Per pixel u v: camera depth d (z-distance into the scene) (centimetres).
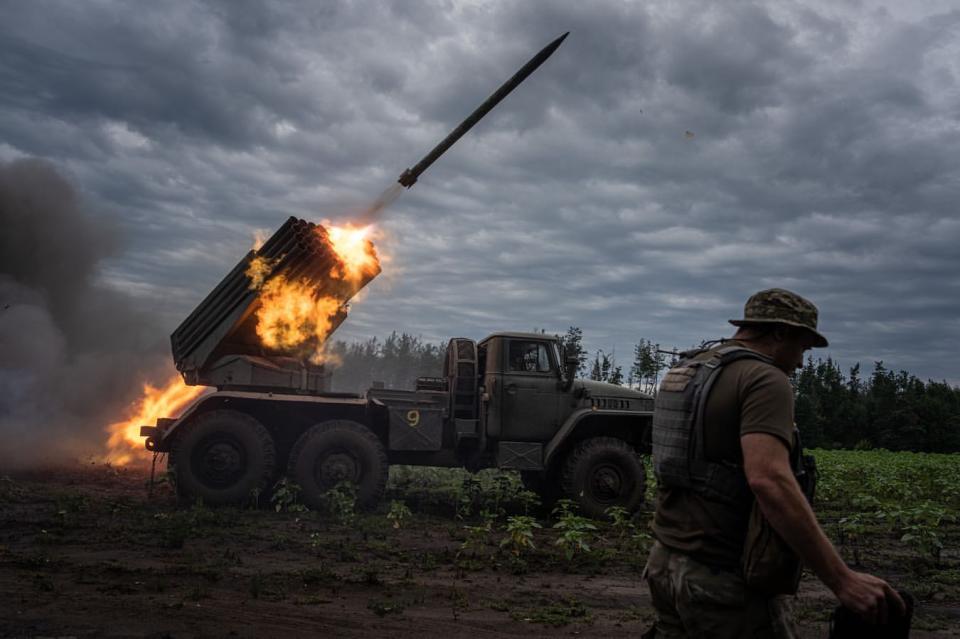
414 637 474
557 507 1060
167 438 1030
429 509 1123
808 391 7094
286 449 1105
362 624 495
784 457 202
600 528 991
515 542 773
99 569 600
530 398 1105
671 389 240
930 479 1755
